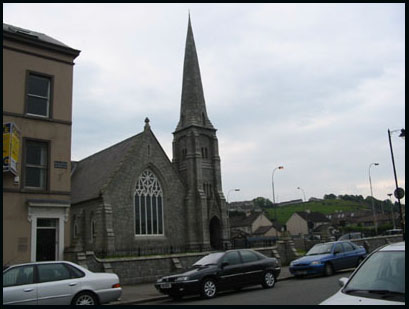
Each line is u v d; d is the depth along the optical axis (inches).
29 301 445.7
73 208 1788.9
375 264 293.7
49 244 823.7
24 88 829.2
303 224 4175.7
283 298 554.3
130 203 1605.6
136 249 1427.2
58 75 884.6
